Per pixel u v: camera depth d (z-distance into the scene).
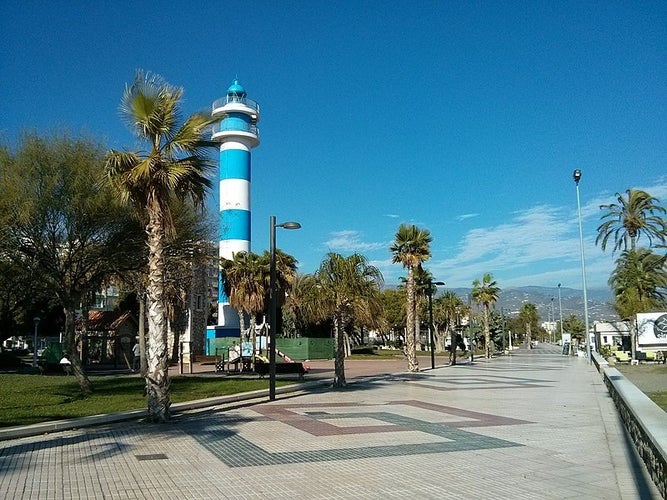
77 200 18.73
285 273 42.50
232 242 52.34
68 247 19.95
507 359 57.81
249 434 11.70
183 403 16.11
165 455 9.54
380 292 24.05
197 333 55.62
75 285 20.80
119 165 14.06
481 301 65.25
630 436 10.80
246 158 53.97
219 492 7.25
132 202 14.66
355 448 10.20
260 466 8.73
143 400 17.44
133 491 7.26
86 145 19.61
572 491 7.36
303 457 9.41
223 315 53.16
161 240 13.94
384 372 34.72
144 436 11.44
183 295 33.75
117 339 39.25
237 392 19.83
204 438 11.22
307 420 13.82
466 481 7.86
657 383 22.59
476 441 10.92
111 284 25.78
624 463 8.82
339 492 7.29
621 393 11.99
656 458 7.22
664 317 40.50
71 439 11.07
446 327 87.50
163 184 13.85
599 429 12.36
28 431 11.36
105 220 19.62
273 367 18.78
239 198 53.19
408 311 35.84
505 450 10.03
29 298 27.39
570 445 10.51
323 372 34.62
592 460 9.21
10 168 18.61
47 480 7.80
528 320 137.62
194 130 14.26
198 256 24.20
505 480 7.92
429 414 14.94
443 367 40.81
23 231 18.92
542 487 7.55
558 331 144.50
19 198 18.11
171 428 12.52
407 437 11.38
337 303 22.98
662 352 42.12
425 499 7.01
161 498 6.95
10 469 8.46
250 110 53.69
